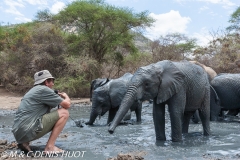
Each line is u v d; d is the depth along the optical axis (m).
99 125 10.30
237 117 11.61
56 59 24.23
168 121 11.02
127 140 7.60
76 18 26.38
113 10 25.81
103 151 6.41
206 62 24.38
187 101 7.61
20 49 24.69
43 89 6.17
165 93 6.98
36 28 25.36
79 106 17.36
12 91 25.47
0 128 9.65
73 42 26.48
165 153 6.23
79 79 23.17
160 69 6.99
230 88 11.19
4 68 26.47
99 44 26.92
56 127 6.32
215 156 5.96
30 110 6.11
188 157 5.90
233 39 25.12
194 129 9.26
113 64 28.31
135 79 6.85
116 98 10.31
